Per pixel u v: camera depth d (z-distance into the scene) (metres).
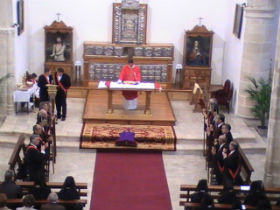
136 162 16.92
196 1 22.73
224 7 22.75
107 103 20.70
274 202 14.02
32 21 22.62
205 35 22.45
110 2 22.64
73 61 23.14
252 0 19.11
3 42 18.84
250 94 19.41
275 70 14.08
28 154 13.82
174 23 22.97
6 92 19.17
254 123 19.95
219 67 23.39
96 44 22.41
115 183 15.45
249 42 19.44
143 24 22.55
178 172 16.33
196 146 17.78
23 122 18.84
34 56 22.98
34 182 12.81
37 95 20.28
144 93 22.19
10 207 11.62
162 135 17.98
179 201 14.34
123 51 22.59
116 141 17.62
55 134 17.22
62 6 22.62
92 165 16.59
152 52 22.52
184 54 22.75
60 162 16.70
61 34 22.44
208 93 20.94
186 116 20.16
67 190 11.80
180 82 23.22
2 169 16.30
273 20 19.28
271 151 14.43
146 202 14.41
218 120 15.95
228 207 11.69
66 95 20.86
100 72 22.59
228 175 13.95
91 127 18.52
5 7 18.62
